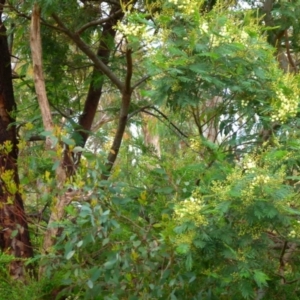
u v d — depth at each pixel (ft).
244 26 13.48
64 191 13.99
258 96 13.35
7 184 14.99
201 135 15.06
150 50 12.69
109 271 13.55
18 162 15.97
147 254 13.35
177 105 13.28
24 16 17.08
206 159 13.91
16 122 17.87
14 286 15.61
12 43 21.56
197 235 11.53
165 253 13.09
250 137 14.60
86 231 13.62
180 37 12.77
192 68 12.30
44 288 15.47
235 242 12.06
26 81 20.86
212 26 12.35
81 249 14.16
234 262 12.26
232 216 11.89
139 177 16.06
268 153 11.96
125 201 14.12
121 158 18.17
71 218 14.98
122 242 13.91
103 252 14.55
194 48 12.45
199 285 13.46
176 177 14.64
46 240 15.39
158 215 14.37
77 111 22.70
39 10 16.12
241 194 10.91
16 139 18.48
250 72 13.10
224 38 12.35
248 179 11.03
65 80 21.77
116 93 22.68
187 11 12.67
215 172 12.96
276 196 10.96
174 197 14.06
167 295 13.61
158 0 13.56
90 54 18.20
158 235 13.98
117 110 22.44
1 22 18.62
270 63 13.25
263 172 11.05
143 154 17.44
